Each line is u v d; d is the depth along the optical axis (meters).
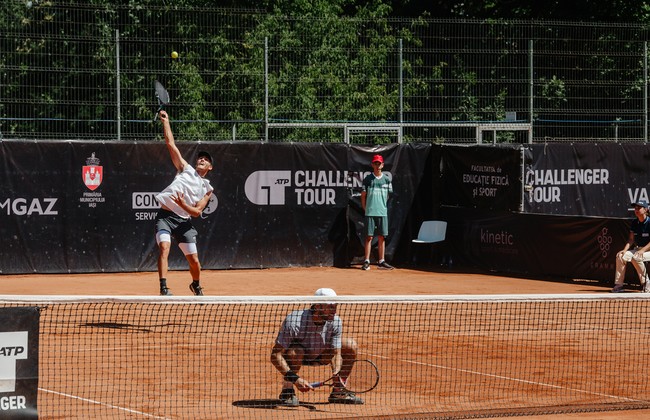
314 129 23.62
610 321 13.91
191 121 20.94
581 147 22.56
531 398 9.26
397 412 8.58
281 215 21.33
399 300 9.15
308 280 19.27
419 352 11.39
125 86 22.30
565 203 22.36
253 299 8.84
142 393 9.08
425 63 24.33
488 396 9.30
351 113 23.31
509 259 20.64
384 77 23.48
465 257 21.77
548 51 23.44
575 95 23.75
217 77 22.47
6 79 22.08
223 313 13.79
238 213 21.00
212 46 22.88
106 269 20.06
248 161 21.03
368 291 17.56
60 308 13.79
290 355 8.87
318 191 21.62
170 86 22.61
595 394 9.46
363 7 33.44
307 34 23.39
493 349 11.67
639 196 23.42
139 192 20.30
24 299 8.44
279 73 23.09
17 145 19.41
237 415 8.37
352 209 21.89
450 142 24.89
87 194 19.92
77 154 19.84
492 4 37.47
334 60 23.17
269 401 8.88
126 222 20.23
